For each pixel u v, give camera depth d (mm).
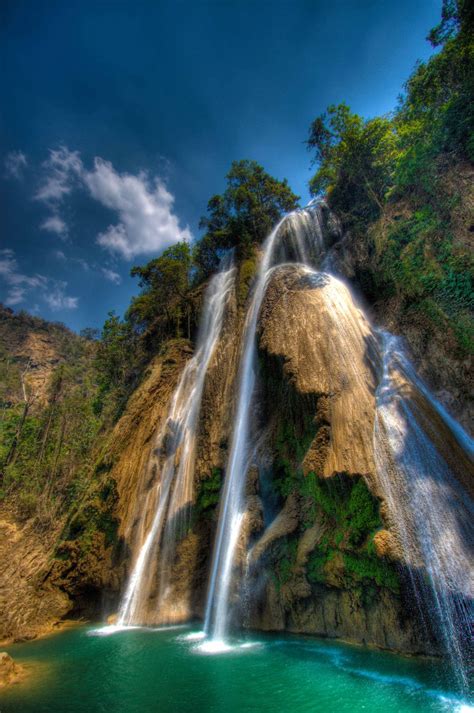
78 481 26500
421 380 12523
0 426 47031
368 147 20719
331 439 11523
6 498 31734
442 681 7637
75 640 13875
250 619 12211
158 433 23328
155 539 17812
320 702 7195
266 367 15953
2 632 15703
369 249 17656
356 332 14398
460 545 8242
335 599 10898
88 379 50469
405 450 10109
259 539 13039
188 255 34594
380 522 9594
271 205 35688
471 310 12336
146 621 15531
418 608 8617
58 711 7824
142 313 34781
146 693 8359
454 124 14672
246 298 24328
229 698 7746
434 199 14695
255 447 15609
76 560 19359
